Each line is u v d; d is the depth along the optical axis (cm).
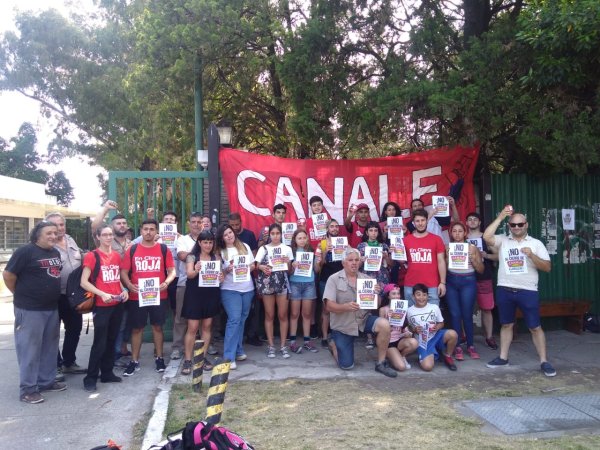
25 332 578
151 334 859
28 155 3612
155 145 1773
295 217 884
